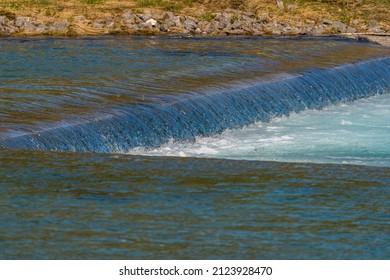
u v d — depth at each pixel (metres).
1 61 41.34
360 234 17.73
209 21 58.25
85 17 57.81
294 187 20.67
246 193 20.09
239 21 58.00
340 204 19.56
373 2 63.25
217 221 18.17
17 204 18.86
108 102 30.88
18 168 21.64
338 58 44.72
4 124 26.83
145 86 34.34
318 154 29.77
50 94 31.77
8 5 58.62
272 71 39.66
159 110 30.52
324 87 39.16
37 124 27.06
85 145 26.81
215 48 47.88
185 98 32.41
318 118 35.78
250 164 22.67
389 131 33.75
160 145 29.56
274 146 30.81
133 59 42.62
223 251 16.64
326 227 18.08
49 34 54.66
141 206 18.94
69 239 16.95
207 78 37.00
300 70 40.19
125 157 23.03
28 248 16.50
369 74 43.00
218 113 32.53
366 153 30.09
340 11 61.16
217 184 20.69
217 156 29.09
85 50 46.50
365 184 21.16
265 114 34.75
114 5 60.41
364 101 40.16
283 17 59.44
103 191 19.92
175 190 20.14
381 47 50.97
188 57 43.62
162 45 49.34
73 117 28.30
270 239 17.30
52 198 19.33
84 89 33.03
